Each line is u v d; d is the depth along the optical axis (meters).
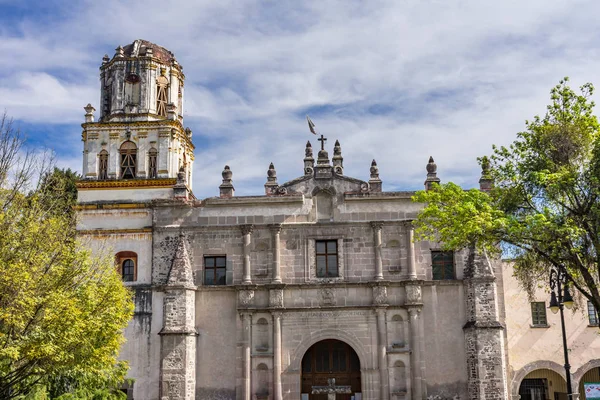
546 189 30.08
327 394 44.31
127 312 36.06
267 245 45.78
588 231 29.91
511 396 45.91
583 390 48.22
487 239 30.44
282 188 46.72
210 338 44.38
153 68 49.88
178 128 48.91
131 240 46.12
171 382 42.31
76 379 36.88
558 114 31.77
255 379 43.62
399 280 44.47
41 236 31.44
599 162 29.78
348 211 46.06
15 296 28.61
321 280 44.97
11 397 31.89
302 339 44.06
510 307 47.84
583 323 47.41
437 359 43.41
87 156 48.16
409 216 45.84
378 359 43.41
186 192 46.88
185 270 44.34
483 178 46.12
